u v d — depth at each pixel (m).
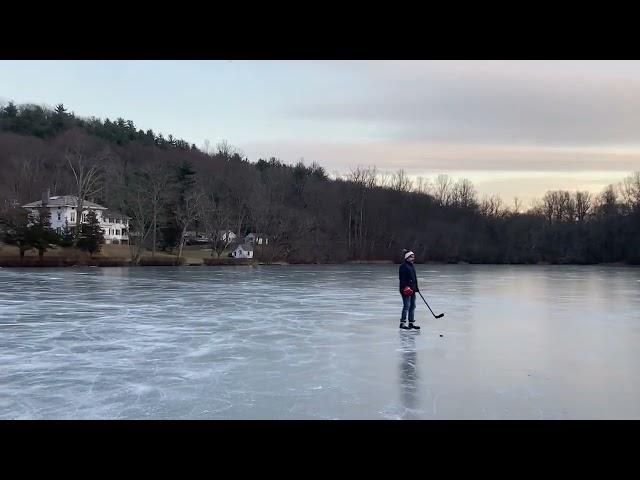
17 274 39.91
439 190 111.31
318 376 8.98
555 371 9.36
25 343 12.08
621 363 10.05
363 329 14.39
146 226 70.00
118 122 138.62
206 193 79.31
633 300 23.62
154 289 27.17
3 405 7.28
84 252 60.94
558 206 113.25
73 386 8.29
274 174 100.38
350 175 99.56
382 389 8.12
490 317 17.17
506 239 93.81
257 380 8.69
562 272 57.16
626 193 100.88
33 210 73.00
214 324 15.18
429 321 16.11
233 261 66.31
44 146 100.12
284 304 20.61
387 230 93.94
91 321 15.59
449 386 8.30
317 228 84.94
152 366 9.76
